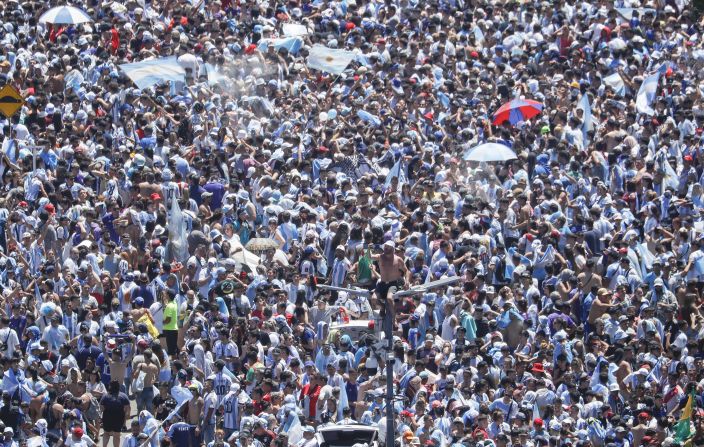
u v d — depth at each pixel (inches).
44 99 6141.7
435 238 5526.6
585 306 5344.5
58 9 6565.0
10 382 4739.2
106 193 5625.0
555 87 6776.6
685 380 4985.2
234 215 5580.7
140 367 4849.9
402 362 4909.0
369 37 7076.8
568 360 5022.1
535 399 4798.2
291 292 5290.4
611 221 5797.2
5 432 4566.9
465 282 5280.5
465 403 4756.4
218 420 4724.4
